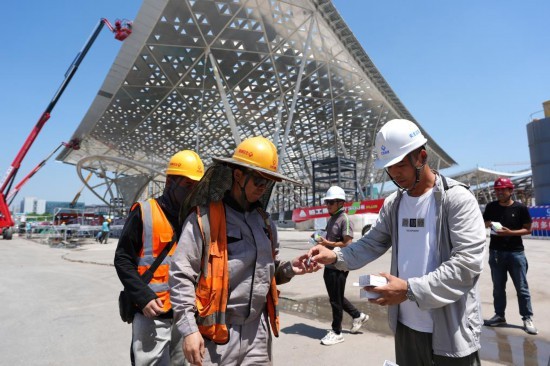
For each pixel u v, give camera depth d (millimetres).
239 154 1822
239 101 36094
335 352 3723
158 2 21328
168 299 2408
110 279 9141
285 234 28484
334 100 37156
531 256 11523
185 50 26656
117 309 6000
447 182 1793
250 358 1779
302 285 7887
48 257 15203
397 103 37125
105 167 57938
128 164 49156
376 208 20297
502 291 4523
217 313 1666
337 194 4285
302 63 24922
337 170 34250
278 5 23000
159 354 2367
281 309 5746
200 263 1753
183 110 37156
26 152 28438
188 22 23656
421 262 1784
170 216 2570
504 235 4414
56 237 25672
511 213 4410
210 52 26281
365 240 2141
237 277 1761
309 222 34500
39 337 4496
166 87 31797
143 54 26672
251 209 1925
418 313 1802
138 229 2430
